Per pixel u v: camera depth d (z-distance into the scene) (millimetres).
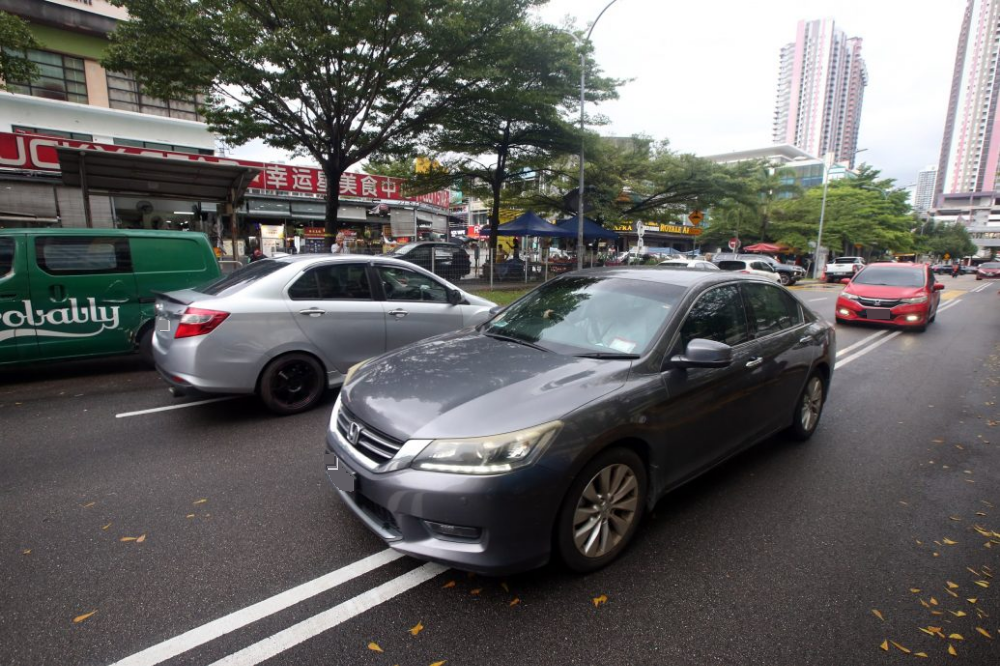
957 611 2494
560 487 2422
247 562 2756
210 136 19422
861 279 12602
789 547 2990
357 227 25422
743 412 3617
